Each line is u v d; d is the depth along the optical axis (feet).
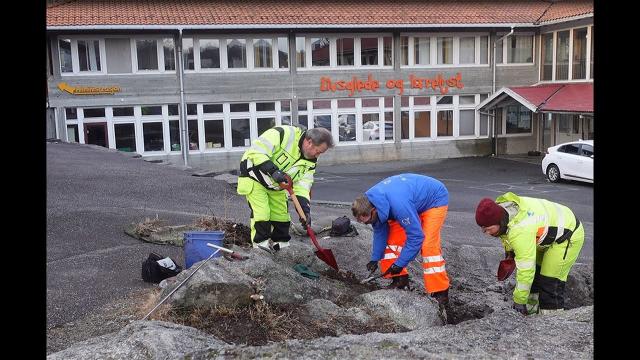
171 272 16.02
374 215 14.70
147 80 79.00
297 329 12.78
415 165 83.71
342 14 85.30
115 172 38.45
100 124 78.48
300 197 16.65
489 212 14.14
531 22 89.40
